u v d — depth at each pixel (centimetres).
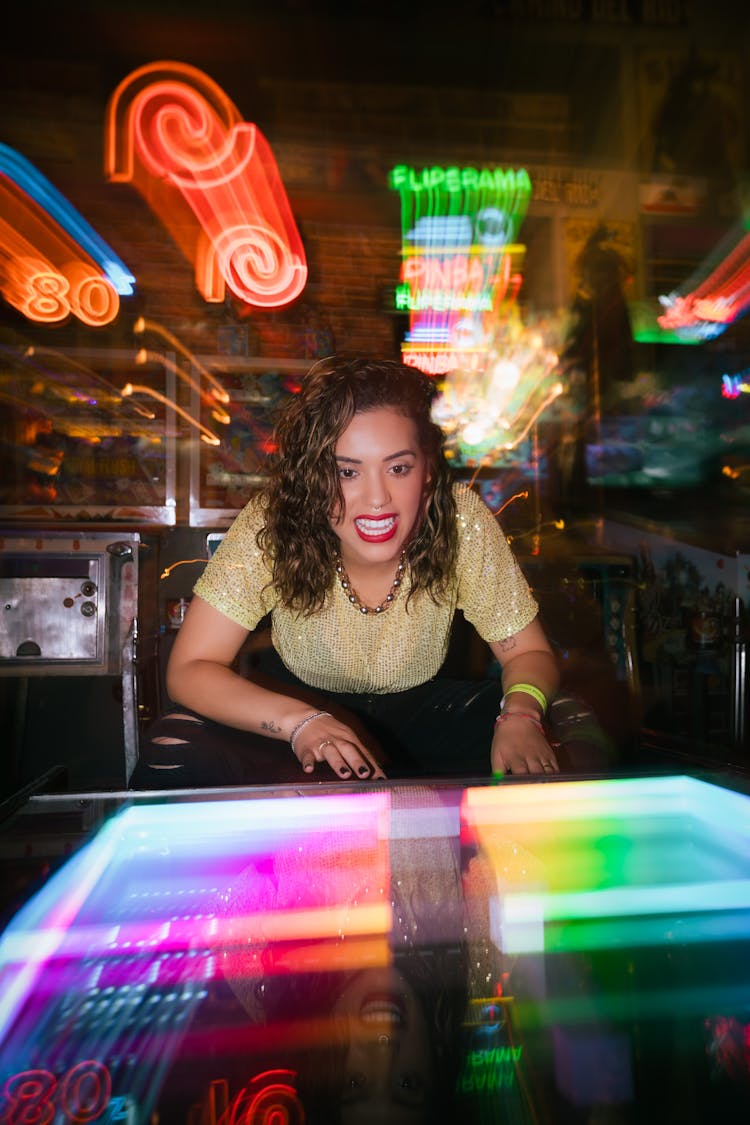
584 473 475
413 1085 41
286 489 145
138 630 247
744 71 518
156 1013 49
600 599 272
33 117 453
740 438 496
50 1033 47
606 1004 50
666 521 467
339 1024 48
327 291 476
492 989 52
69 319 441
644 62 517
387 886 72
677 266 521
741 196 521
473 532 160
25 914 58
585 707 167
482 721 161
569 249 512
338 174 485
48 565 246
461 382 481
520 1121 38
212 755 139
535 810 89
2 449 354
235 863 80
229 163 466
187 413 363
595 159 515
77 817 81
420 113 496
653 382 498
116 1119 39
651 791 90
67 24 457
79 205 445
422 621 158
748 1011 49
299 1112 39
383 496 139
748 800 80
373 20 486
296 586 149
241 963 55
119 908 68
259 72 479
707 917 64
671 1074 42
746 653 284
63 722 309
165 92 464
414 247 487
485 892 69
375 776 118
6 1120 39
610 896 68
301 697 168
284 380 375
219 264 457
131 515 356
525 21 499
